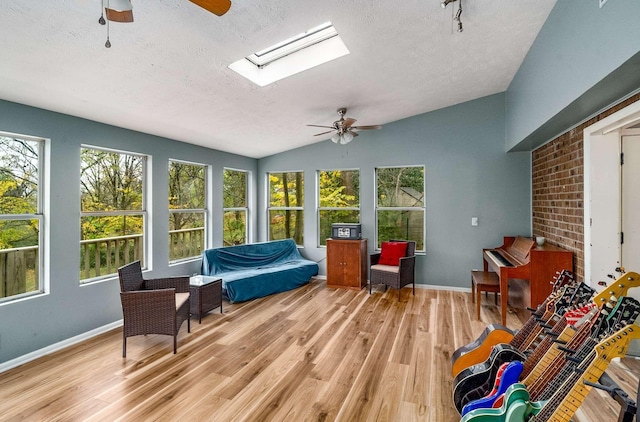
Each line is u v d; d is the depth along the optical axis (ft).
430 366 8.75
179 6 6.35
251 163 20.29
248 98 11.43
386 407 7.00
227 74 9.48
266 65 10.39
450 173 16.47
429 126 16.79
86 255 11.41
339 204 19.04
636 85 6.57
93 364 8.96
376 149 17.84
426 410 6.89
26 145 9.74
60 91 8.89
